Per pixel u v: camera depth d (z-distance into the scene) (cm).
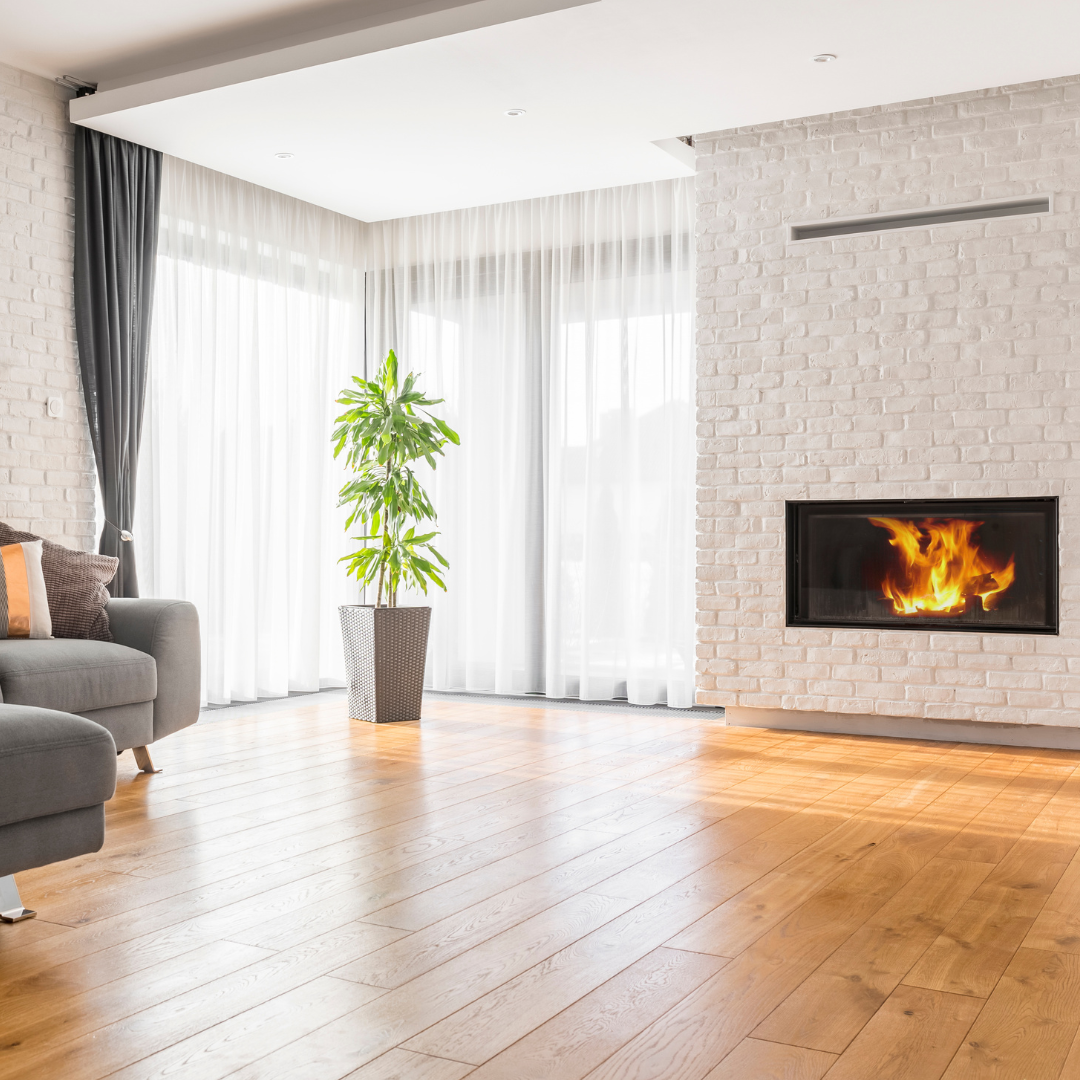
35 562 402
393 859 295
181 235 533
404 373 636
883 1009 199
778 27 383
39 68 461
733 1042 186
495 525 615
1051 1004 201
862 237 481
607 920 247
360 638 518
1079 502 445
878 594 486
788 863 290
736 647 505
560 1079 173
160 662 406
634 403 568
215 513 544
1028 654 455
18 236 458
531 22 379
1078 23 380
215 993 207
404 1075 175
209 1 407
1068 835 319
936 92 441
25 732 241
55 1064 178
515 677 606
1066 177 447
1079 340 445
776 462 498
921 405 471
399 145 502
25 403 459
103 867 288
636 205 572
